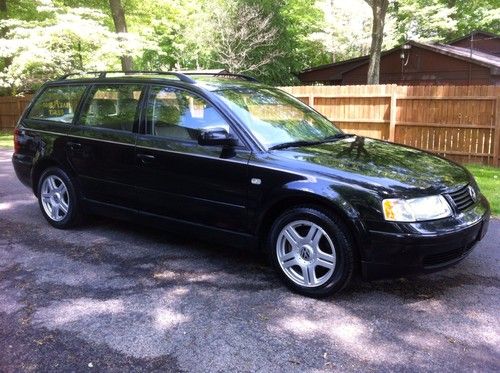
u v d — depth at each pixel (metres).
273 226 4.06
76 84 5.57
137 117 4.88
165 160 4.55
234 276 4.34
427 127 11.16
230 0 23.05
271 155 4.09
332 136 4.91
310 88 12.83
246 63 23.33
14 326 3.47
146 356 3.10
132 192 4.89
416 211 3.57
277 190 3.93
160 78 4.92
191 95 4.60
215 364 3.02
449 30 29.09
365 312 3.68
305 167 3.90
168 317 3.60
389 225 3.53
